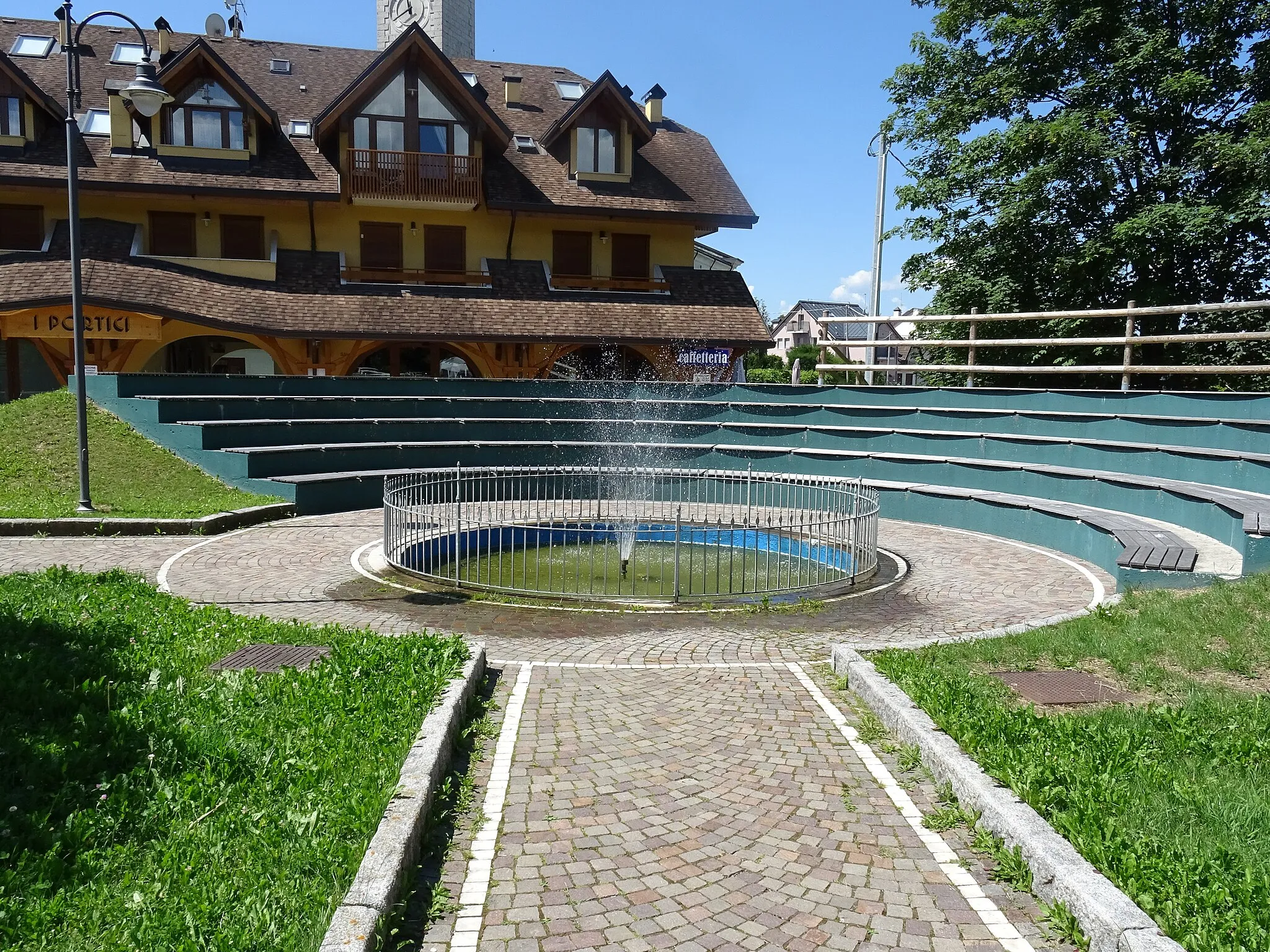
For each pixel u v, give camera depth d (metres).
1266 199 23.16
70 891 3.54
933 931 3.83
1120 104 26.39
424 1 52.91
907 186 28.78
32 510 13.51
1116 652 7.06
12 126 25.12
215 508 14.48
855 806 5.00
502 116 32.78
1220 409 15.86
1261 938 3.29
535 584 11.27
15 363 25.14
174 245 26.69
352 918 3.46
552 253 30.08
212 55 25.84
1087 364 26.52
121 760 4.63
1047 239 26.67
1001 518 15.13
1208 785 4.66
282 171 26.66
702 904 4.02
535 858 4.39
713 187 31.70
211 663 6.48
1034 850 4.11
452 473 17.55
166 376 18.34
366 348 26.02
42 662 5.85
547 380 22.31
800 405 21.30
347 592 10.27
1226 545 11.08
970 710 5.73
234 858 3.84
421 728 5.33
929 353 31.95
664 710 6.57
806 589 10.91
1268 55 25.28
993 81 27.81
